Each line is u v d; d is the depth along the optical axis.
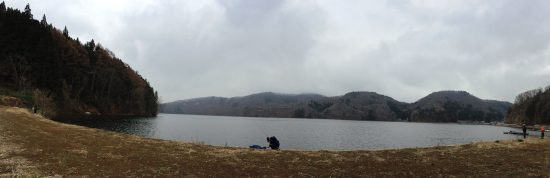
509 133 113.44
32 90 100.62
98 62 159.25
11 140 24.23
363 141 69.94
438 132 122.06
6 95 80.44
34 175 16.59
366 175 19.62
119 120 101.94
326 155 24.20
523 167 21.25
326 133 93.69
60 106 114.62
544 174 19.81
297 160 22.64
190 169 19.81
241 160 22.34
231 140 63.22
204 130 89.50
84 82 135.88
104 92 150.88
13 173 16.78
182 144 27.22
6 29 118.19
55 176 16.81
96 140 26.66
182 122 133.38
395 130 127.62
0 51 113.56
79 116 101.81
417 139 81.19
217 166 20.72
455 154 24.58
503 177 19.31
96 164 19.61
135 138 29.14
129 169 19.08
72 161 19.84
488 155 24.23
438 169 20.81
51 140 25.34
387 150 26.23
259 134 81.62
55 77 120.06
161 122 117.25
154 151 23.75
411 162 22.33
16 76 106.94
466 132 126.81
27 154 20.72
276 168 20.73
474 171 20.45
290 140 67.44
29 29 124.31
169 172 18.97
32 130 29.50
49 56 124.19
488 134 113.19
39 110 61.22
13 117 38.19
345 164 21.80
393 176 19.50
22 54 116.88
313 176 19.34
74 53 143.25
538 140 30.02
